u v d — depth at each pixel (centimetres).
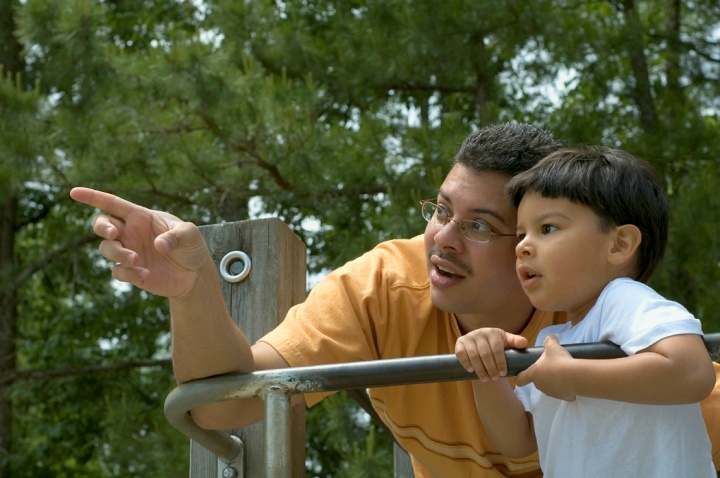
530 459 249
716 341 175
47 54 877
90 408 1176
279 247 273
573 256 192
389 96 957
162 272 192
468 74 905
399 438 256
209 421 222
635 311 179
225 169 823
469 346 183
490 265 237
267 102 776
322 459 1066
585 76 900
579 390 174
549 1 832
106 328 1151
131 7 1189
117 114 805
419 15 827
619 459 180
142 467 845
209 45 780
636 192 195
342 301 246
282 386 191
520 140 240
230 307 271
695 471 178
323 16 1054
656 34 1066
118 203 190
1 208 1163
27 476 1184
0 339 1088
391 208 766
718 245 729
